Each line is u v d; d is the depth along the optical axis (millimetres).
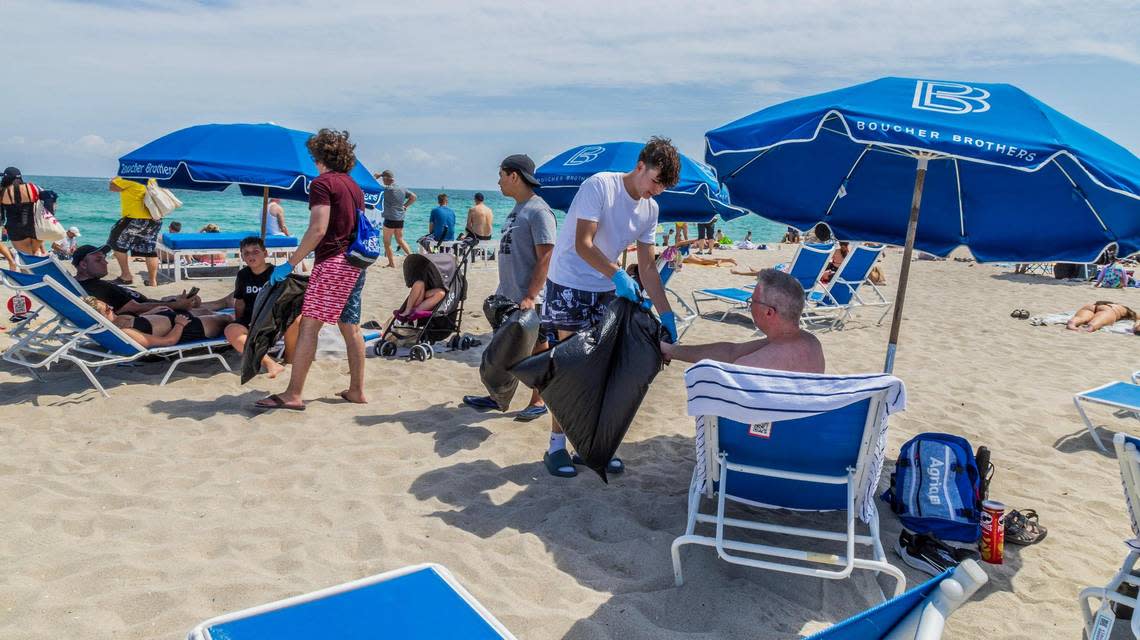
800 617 2979
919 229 4953
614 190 3896
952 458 3746
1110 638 2994
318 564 3160
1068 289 13758
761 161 4969
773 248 23344
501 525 3600
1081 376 7176
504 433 4852
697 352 3502
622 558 3354
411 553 3301
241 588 2918
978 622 3072
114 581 2939
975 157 3152
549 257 4750
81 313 5238
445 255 6969
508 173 4867
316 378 5879
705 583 3162
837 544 3615
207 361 6176
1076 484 4531
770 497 3270
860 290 12883
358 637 1362
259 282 6074
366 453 4414
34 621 2652
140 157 6488
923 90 3727
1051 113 3596
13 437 4395
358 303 5246
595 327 3693
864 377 2764
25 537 3236
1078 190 4094
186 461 4180
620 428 3672
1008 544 3719
